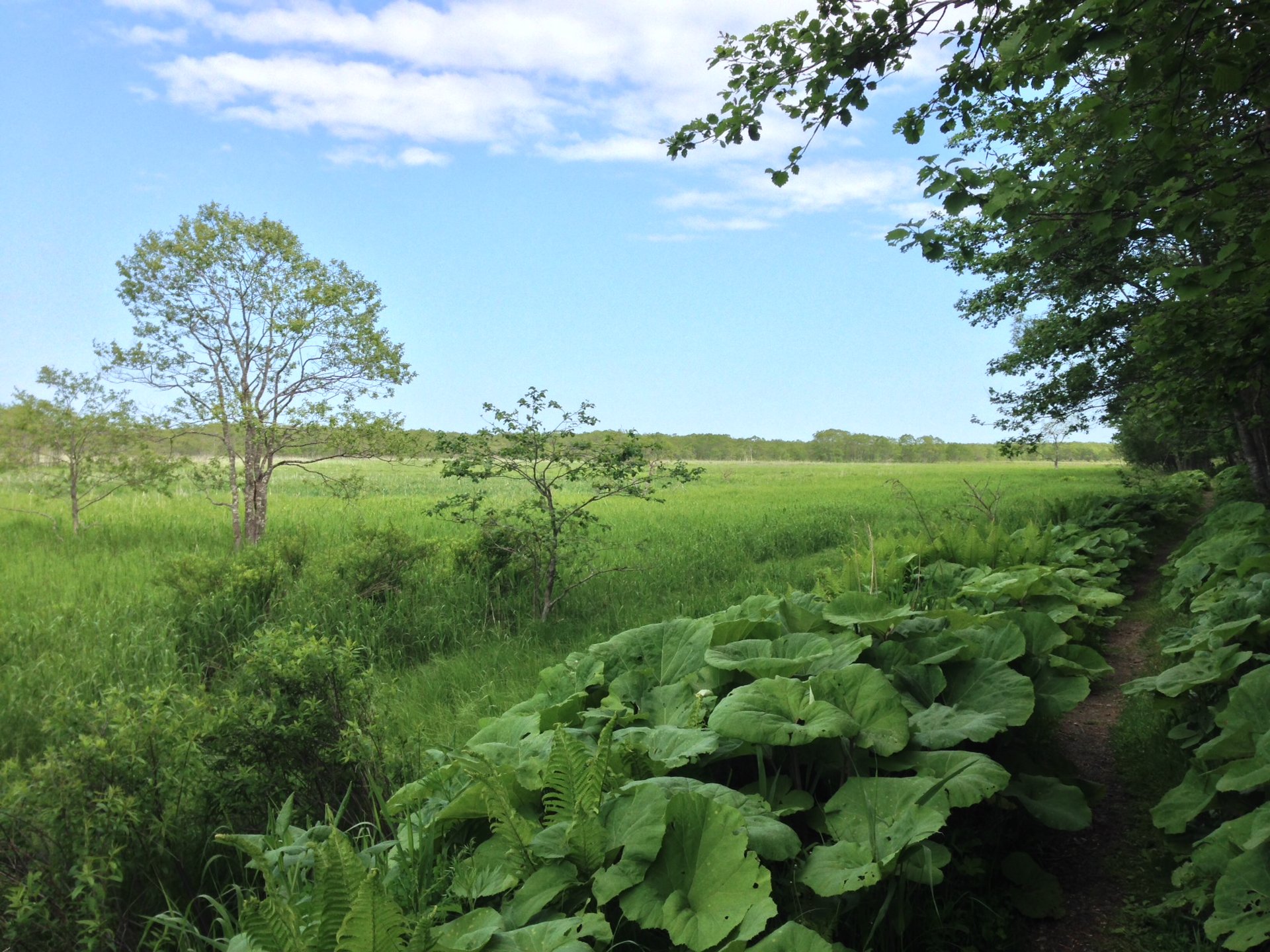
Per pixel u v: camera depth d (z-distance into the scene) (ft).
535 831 10.06
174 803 12.64
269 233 47.75
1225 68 12.64
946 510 66.08
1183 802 12.34
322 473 51.72
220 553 45.98
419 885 10.10
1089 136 18.72
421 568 33.58
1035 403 49.93
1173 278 16.55
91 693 21.42
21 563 41.14
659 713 14.61
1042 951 10.50
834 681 13.41
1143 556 42.70
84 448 52.21
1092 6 12.66
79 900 10.98
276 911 7.54
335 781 14.88
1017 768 14.26
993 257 40.57
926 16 15.99
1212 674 14.48
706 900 8.68
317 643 15.90
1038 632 17.67
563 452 31.94
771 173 18.76
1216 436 54.08
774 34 18.25
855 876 9.08
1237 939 8.59
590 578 33.17
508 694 21.16
